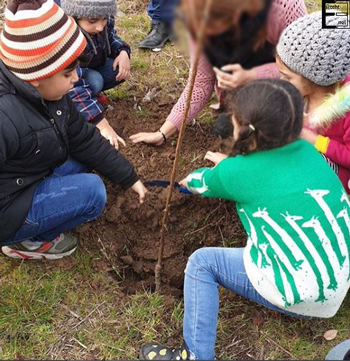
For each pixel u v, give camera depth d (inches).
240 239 107.5
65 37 80.4
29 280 96.4
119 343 88.5
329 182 77.7
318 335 90.7
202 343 81.0
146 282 104.3
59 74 82.0
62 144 90.3
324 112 93.6
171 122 116.2
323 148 96.6
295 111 73.6
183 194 110.5
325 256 76.1
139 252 108.0
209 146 121.6
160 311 93.6
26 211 88.1
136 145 119.8
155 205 109.7
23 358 85.9
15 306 91.7
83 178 93.9
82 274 98.9
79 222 98.0
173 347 88.9
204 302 81.9
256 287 79.5
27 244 96.7
